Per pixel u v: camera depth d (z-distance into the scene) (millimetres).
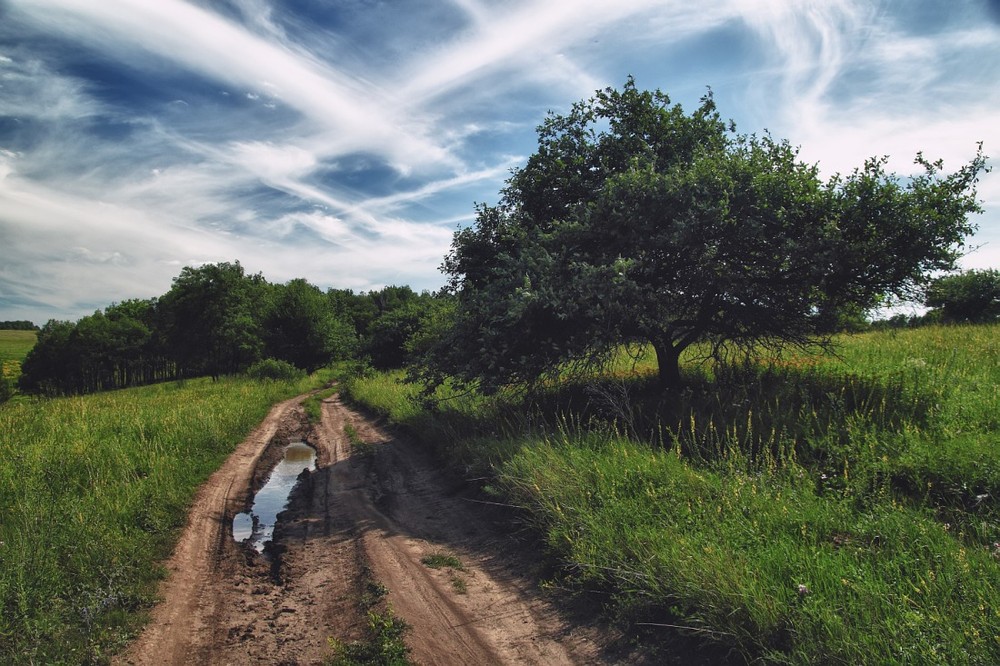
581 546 5047
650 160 10172
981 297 20781
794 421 7371
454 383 11453
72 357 59375
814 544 4281
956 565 3727
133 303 67938
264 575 6125
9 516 6352
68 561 5367
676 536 4676
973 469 5207
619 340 9750
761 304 9602
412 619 4648
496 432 10125
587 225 9445
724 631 3646
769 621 3514
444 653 4109
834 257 8203
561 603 4727
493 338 9742
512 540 6289
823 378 9461
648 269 8984
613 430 8336
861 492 5230
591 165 11703
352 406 22781
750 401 8688
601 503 5719
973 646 2982
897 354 11555
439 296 14453
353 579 5691
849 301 9742
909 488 5398
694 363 12898
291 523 7879
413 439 13336
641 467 6062
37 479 7508
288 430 16828
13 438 10703
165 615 4938
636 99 11195
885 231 8562
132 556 5840
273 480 10797
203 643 4523
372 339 38281
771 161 9227
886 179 8562
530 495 6488
